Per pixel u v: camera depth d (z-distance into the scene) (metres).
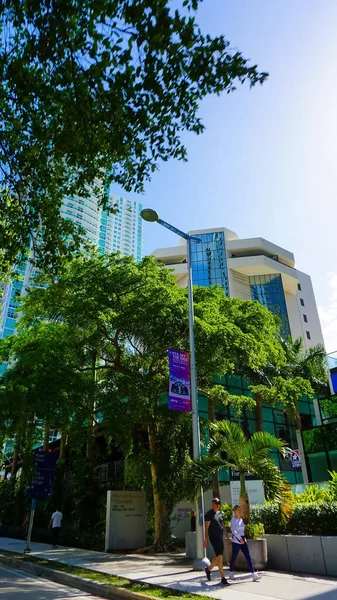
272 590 7.90
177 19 6.48
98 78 7.09
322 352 28.94
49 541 21.89
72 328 18.30
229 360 18.66
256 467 11.52
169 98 7.47
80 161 8.81
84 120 7.68
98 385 19.14
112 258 18.83
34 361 17.44
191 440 19.31
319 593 7.48
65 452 29.84
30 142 8.81
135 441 23.64
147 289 17.38
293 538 10.16
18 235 10.44
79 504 22.62
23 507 29.19
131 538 17.69
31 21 6.74
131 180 9.32
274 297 66.19
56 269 11.30
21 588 9.73
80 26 6.77
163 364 18.80
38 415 17.31
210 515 9.30
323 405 22.55
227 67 7.06
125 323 16.97
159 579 9.54
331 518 10.23
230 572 9.42
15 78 7.26
